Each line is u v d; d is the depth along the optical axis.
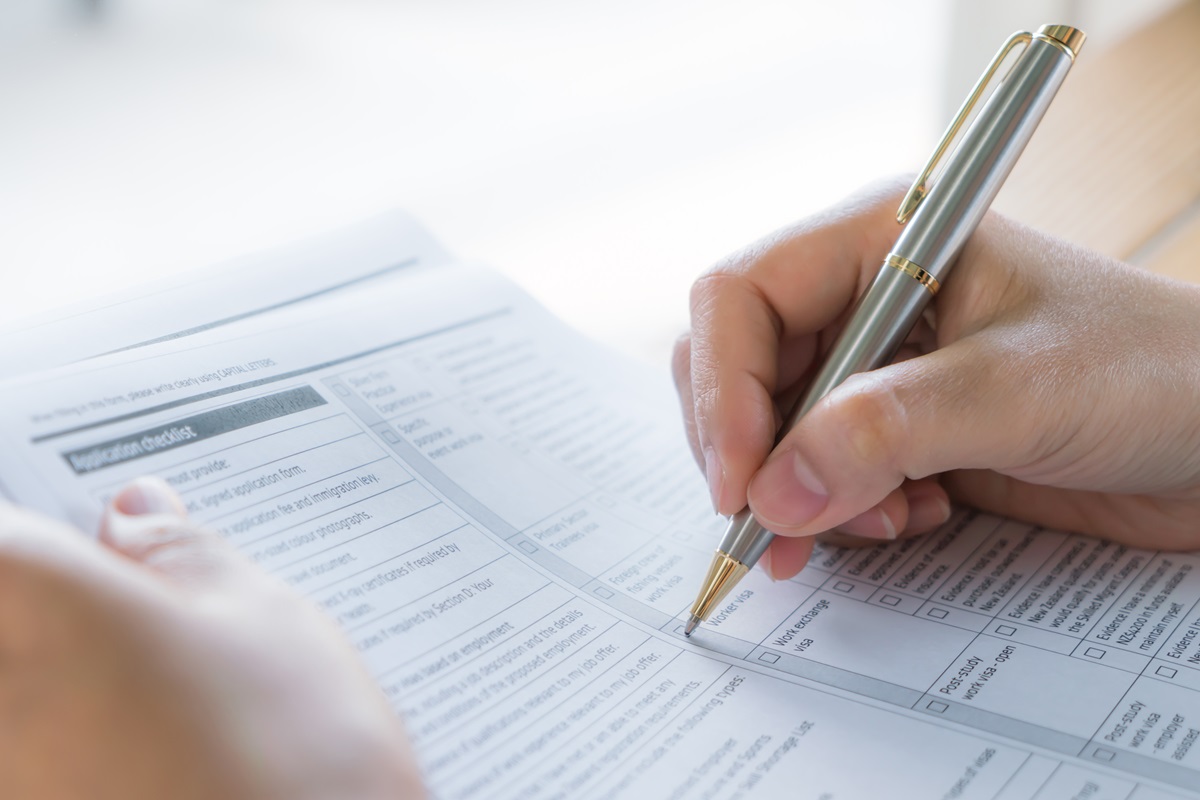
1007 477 0.45
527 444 0.46
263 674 0.26
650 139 1.23
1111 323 0.41
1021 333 0.40
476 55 1.48
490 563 0.38
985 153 0.42
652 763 0.31
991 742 0.32
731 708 0.33
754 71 1.41
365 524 0.38
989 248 0.44
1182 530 0.42
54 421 0.36
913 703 0.34
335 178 1.10
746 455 0.41
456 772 0.30
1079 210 0.63
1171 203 0.64
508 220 1.05
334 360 0.46
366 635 0.33
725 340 0.44
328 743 0.25
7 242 0.91
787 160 1.16
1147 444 0.39
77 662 0.24
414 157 1.16
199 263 0.91
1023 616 0.38
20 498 0.33
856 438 0.37
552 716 0.32
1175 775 0.31
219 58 1.32
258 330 0.45
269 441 0.40
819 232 0.47
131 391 0.39
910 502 0.44
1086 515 0.44
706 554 0.42
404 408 0.45
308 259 0.54
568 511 0.43
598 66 1.45
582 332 0.56
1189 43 0.85
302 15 1.51
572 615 0.37
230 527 0.35
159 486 0.33
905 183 0.50
